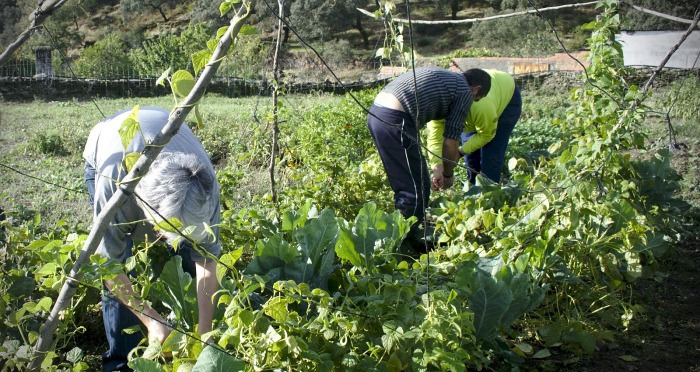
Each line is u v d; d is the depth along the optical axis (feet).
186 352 8.89
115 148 9.77
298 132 30.48
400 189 16.66
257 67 68.74
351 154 30.68
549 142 34.12
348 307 9.54
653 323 14.71
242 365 8.20
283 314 8.67
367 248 11.76
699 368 12.91
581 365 12.87
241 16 7.30
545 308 13.94
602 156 15.70
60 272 9.19
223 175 18.12
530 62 77.41
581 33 106.73
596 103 17.30
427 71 16.46
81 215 22.13
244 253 14.98
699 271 17.99
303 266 11.43
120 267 8.63
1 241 12.65
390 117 16.12
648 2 74.64
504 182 25.03
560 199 13.46
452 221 14.24
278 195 18.15
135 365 8.47
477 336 11.66
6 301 10.67
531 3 13.12
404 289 9.89
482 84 17.97
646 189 18.04
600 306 14.42
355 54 103.24
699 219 21.99
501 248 13.03
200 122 7.61
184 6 118.21
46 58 63.46
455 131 16.70
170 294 11.05
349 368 9.12
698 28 68.28
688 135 36.60
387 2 17.79
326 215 11.83
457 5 125.49
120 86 64.18
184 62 77.05
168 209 8.20
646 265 16.61
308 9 91.30
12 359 9.15
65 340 12.76
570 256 14.23
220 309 10.50
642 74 58.59
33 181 27.22
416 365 9.39
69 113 49.47
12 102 57.47
